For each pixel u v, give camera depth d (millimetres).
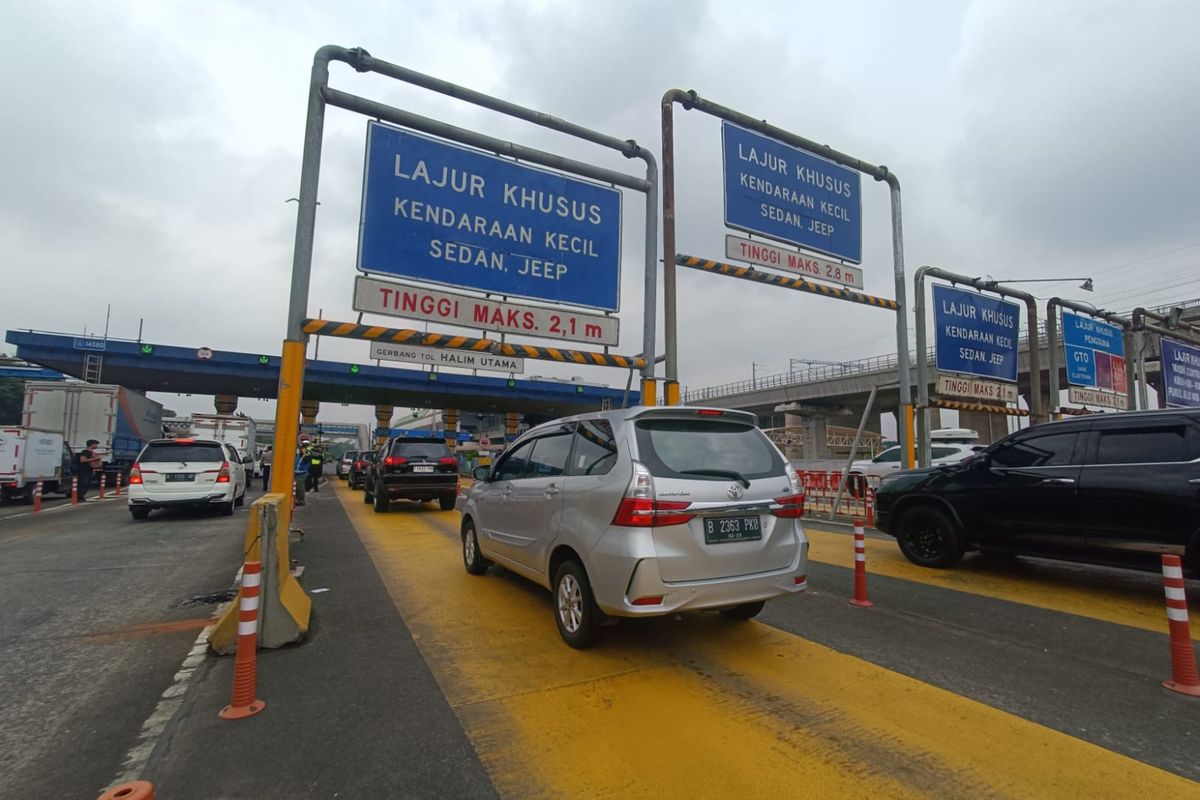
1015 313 15078
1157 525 5504
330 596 6016
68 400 21484
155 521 12406
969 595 6035
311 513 14086
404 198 7191
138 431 25266
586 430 4801
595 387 45094
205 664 4203
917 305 13148
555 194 8258
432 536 10203
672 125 9805
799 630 4910
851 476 14117
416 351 7496
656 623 5051
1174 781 2730
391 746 3043
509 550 5660
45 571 7453
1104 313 16797
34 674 4082
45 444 17766
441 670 4047
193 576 7168
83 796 2658
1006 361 14578
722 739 3109
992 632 4871
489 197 7750
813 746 3041
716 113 10195
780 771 2809
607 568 3984
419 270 7203
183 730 3217
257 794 2641
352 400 47625
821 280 11383
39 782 2758
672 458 4199
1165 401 17859
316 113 6535
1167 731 3205
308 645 4551
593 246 8484
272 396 47031
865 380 47031
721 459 4414
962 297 13961
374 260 6957
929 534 7324
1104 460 5984
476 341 7531
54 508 15625
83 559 8234
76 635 4910
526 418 58625
